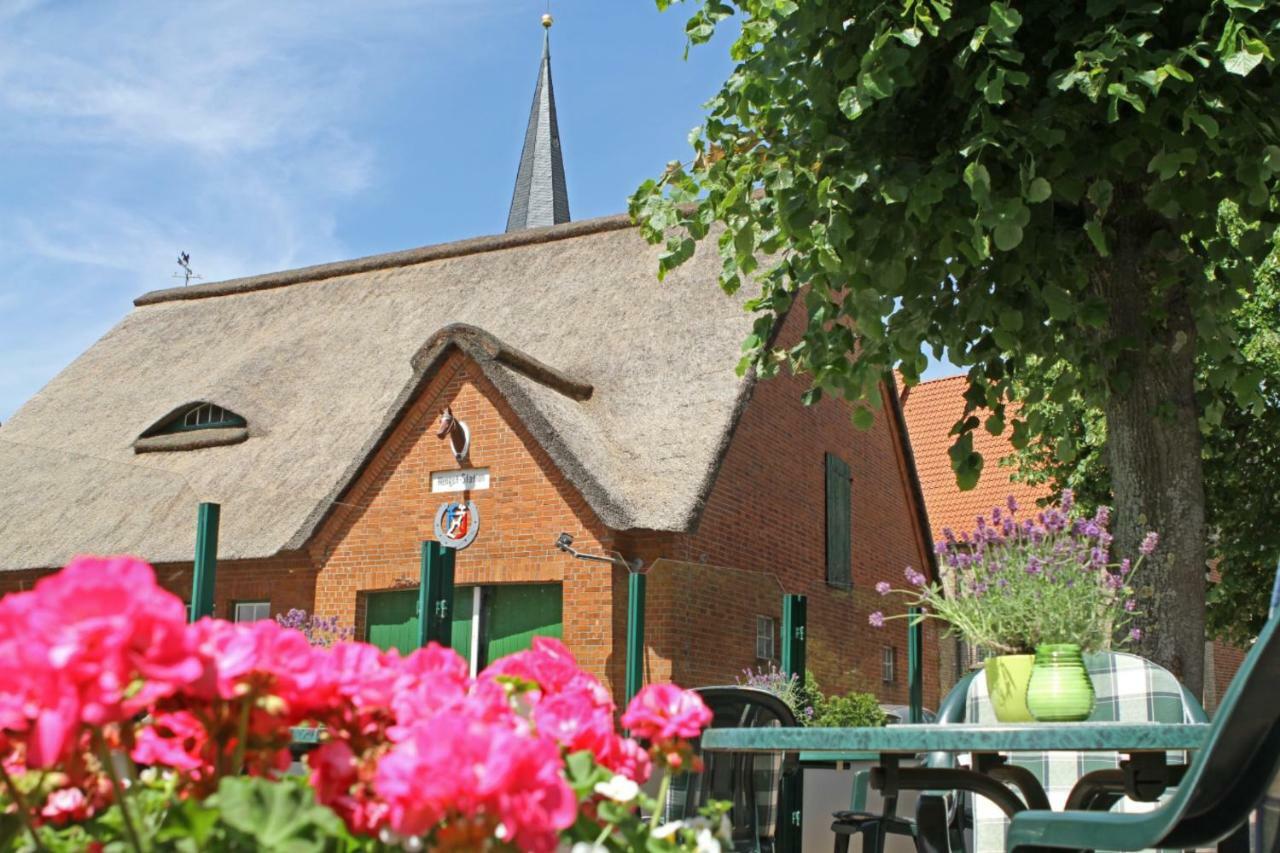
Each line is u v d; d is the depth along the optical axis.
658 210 7.00
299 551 13.52
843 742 2.78
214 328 21.66
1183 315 6.08
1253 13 5.43
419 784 1.19
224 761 1.36
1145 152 5.68
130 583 1.19
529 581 12.95
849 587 16.11
